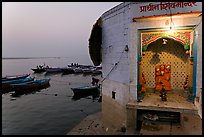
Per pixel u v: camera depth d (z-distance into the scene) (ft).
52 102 102.27
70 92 128.26
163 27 42.06
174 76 49.16
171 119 37.35
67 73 236.84
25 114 82.02
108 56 55.72
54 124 69.46
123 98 47.03
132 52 44.57
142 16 44.39
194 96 40.55
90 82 169.48
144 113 41.01
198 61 39.32
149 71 50.67
